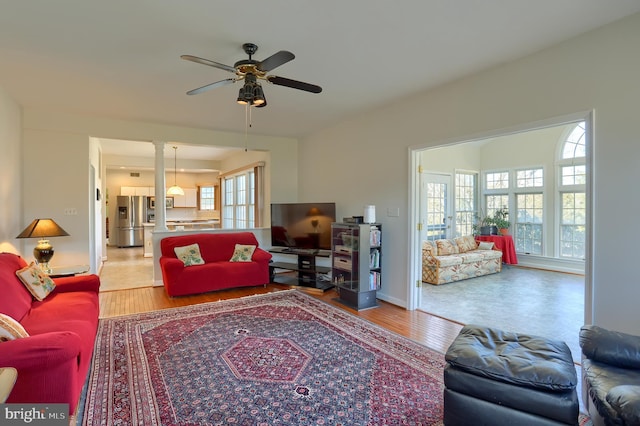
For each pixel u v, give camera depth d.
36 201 4.57
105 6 2.22
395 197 4.40
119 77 3.42
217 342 3.15
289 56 2.36
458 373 1.86
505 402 1.73
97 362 2.75
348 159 5.26
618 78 2.44
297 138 6.63
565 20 2.42
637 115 2.36
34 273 3.06
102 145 7.14
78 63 3.09
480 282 5.84
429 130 3.91
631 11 2.32
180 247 5.09
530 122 2.96
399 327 3.60
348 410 2.14
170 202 10.70
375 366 2.71
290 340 3.21
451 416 1.87
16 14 2.30
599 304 2.54
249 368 2.67
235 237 5.61
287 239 5.79
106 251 8.70
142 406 2.16
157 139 5.39
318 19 2.39
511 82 3.11
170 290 4.59
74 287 3.32
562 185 6.94
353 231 4.38
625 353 1.79
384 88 3.81
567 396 1.63
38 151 4.57
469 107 3.47
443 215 7.50
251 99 2.72
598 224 2.54
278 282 5.54
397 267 4.38
